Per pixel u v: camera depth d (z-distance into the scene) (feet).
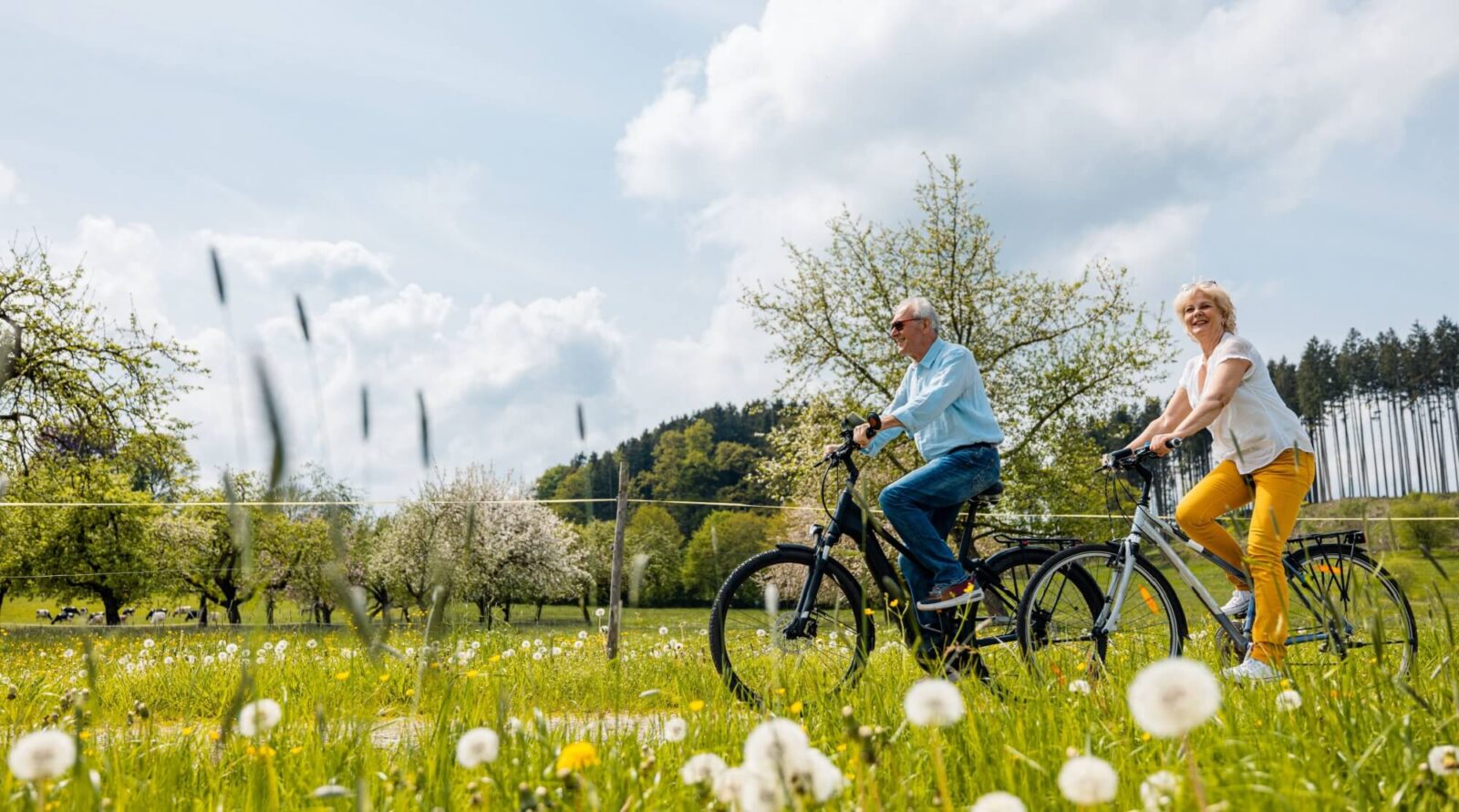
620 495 20.39
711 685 12.26
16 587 118.21
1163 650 13.47
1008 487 69.51
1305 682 7.93
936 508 14.23
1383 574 11.19
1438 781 5.51
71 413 71.15
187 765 7.27
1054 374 71.97
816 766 4.20
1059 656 12.62
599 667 16.05
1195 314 14.53
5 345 4.46
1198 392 14.49
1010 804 4.08
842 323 75.61
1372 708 7.17
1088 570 13.76
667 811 5.65
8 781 5.75
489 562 129.90
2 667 18.85
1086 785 3.87
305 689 12.17
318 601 61.72
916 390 15.06
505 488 140.05
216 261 3.32
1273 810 5.18
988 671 12.04
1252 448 13.37
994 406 74.23
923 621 13.30
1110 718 7.99
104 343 74.13
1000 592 13.84
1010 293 75.46
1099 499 67.26
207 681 14.90
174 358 76.54
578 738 7.98
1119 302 73.31
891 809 5.69
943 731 7.45
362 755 7.11
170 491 88.53
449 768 6.32
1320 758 6.04
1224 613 13.82
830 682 11.81
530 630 22.03
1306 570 13.69
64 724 8.29
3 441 69.10
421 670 6.25
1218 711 7.54
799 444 73.26
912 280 75.15
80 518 108.58
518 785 6.05
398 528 111.45
